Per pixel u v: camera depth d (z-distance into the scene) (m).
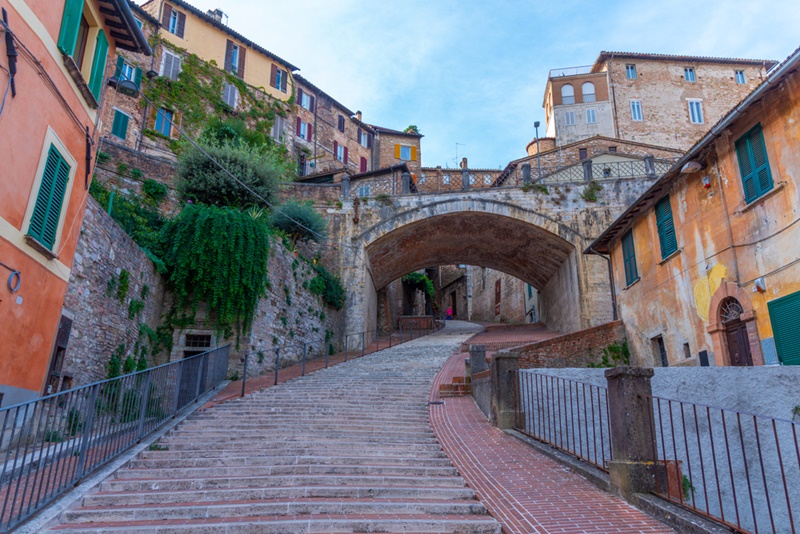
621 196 24.56
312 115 41.22
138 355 13.77
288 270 19.72
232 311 15.97
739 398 7.85
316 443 8.41
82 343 10.80
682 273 14.43
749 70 41.94
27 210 8.16
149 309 14.76
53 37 8.65
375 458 7.78
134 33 11.29
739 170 12.23
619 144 35.47
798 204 10.57
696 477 7.82
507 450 8.20
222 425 9.59
